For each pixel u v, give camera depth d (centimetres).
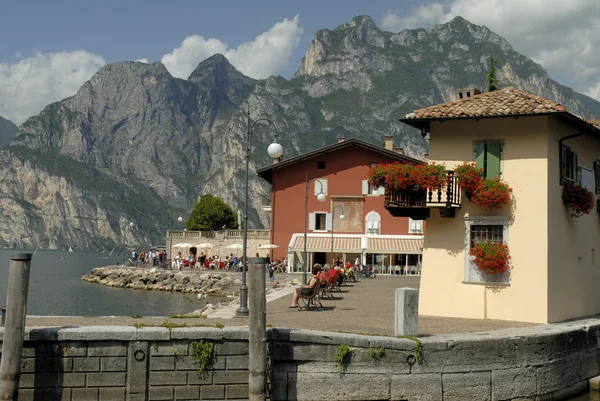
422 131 2491
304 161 6600
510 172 2272
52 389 1511
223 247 8019
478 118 2280
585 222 2619
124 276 7069
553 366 1850
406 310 1691
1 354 1491
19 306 1470
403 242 6350
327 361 1605
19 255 1474
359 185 6488
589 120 2916
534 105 2236
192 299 5091
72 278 8556
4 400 1448
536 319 2181
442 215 2302
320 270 3164
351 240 6419
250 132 2486
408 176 2295
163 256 8175
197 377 1566
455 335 1750
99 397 1526
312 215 6544
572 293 2425
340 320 2178
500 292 2248
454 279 2322
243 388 1583
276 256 6575
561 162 2341
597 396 1969
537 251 2206
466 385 1675
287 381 1603
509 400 1734
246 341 1591
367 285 4316
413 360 1630
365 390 1606
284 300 3012
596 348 2130
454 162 2361
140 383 1538
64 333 1510
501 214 2272
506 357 1739
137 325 1603
